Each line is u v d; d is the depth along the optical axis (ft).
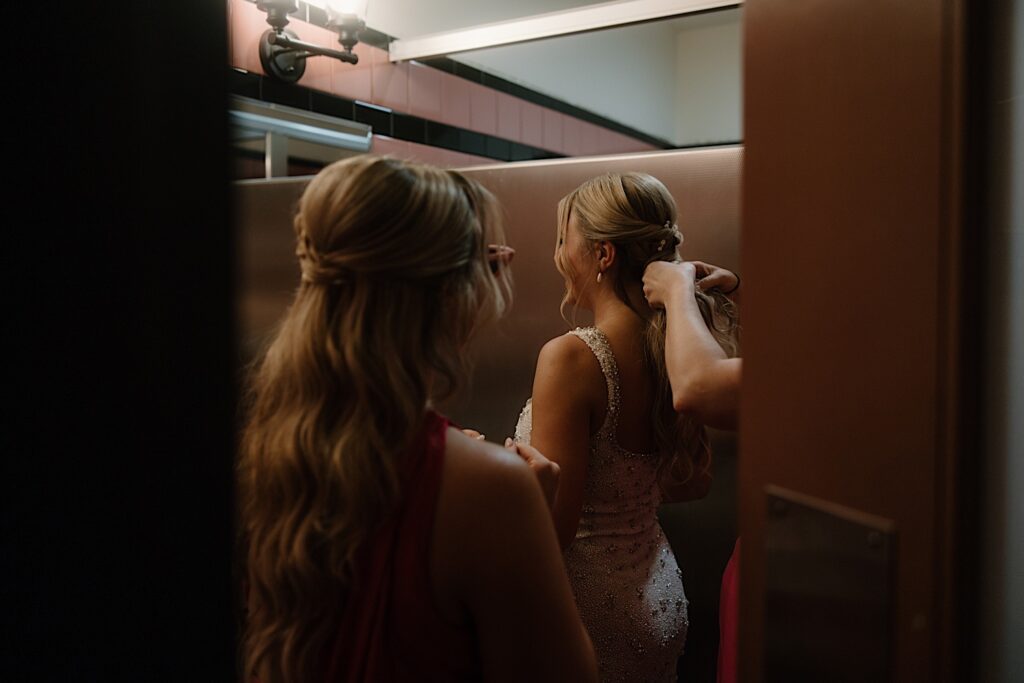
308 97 6.68
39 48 0.82
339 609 1.93
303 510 1.94
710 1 5.57
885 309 1.49
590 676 2.11
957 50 1.36
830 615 1.61
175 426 0.93
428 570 1.90
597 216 3.57
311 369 1.98
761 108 1.72
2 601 0.83
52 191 0.83
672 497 4.09
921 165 1.42
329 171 2.08
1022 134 1.44
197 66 0.93
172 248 0.92
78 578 0.88
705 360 2.60
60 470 0.86
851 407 1.56
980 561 1.46
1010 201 1.43
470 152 8.82
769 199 1.71
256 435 2.08
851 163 1.54
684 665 4.78
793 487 1.68
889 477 1.50
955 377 1.40
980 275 1.41
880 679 1.52
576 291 3.80
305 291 2.10
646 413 3.63
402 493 1.92
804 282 1.64
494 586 1.92
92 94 0.85
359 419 1.93
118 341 0.89
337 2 6.34
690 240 4.41
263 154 6.07
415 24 7.86
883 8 1.47
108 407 0.88
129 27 0.87
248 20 6.16
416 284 2.02
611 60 12.07
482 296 2.22
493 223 2.36
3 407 0.82
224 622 1.00
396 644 1.90
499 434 5.11
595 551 3.65
